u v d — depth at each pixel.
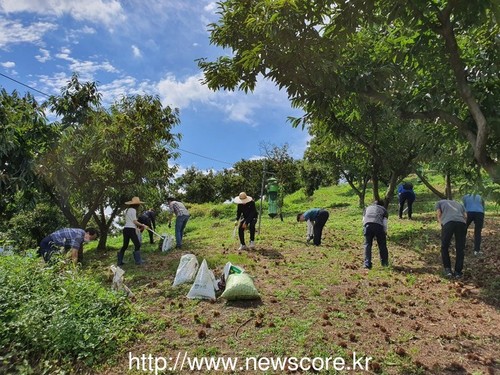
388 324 5.71
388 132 11.76
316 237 11.98
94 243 18.86
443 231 8.31
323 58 4.53
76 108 12.20
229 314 6.12
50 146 10.51
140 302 6.80
